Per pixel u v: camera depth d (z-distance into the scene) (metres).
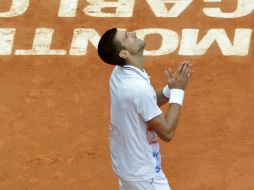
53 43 30.00
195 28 30.22
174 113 16.70
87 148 26.16
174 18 30.61
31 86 28.36
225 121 26.70
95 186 24.94
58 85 28.33
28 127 26.94
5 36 30.33
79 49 29.67
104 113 27.30
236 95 27.58
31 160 25.84
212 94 27.66
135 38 17.06
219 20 30.42
